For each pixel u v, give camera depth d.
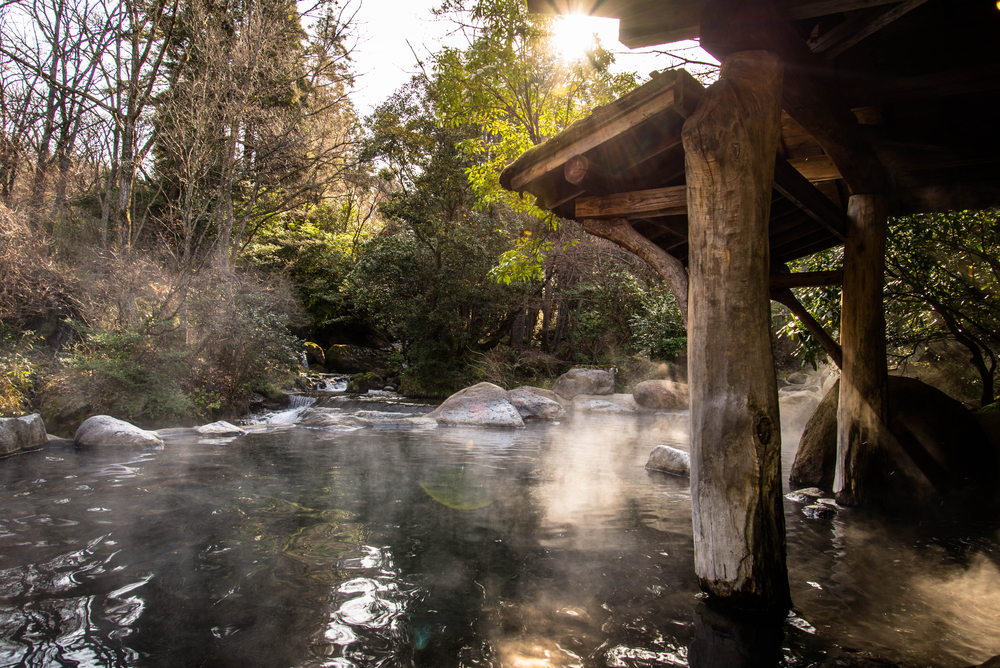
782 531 2.81
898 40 3.72
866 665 2.29
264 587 3.03
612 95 10.55
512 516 4.56
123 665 2.20
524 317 20.67
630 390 17.12
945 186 5.46
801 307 5.47
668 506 4.96
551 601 2.89
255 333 12.12
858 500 5.02
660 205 3.84
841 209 5.40
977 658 2.37
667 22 3.28
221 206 14.64
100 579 3.10
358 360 20.64
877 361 4.99
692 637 2.51
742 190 2.76
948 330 8.37
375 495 5.21
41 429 7.70
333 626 2.58
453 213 18.16
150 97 14.52
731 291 2.75
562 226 13.95
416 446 8.34
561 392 16.39
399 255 16.66
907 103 4.53
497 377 16.88
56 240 11.03
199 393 11.05
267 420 11.70
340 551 3.64
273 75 15.11
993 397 8.34
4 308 9.67
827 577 3.28
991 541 4.04
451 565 3.41
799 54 3.19
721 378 2.76
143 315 11.22
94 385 9.44
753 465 2.70
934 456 5.54
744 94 2.80
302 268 22.59
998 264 7.10
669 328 16.86
